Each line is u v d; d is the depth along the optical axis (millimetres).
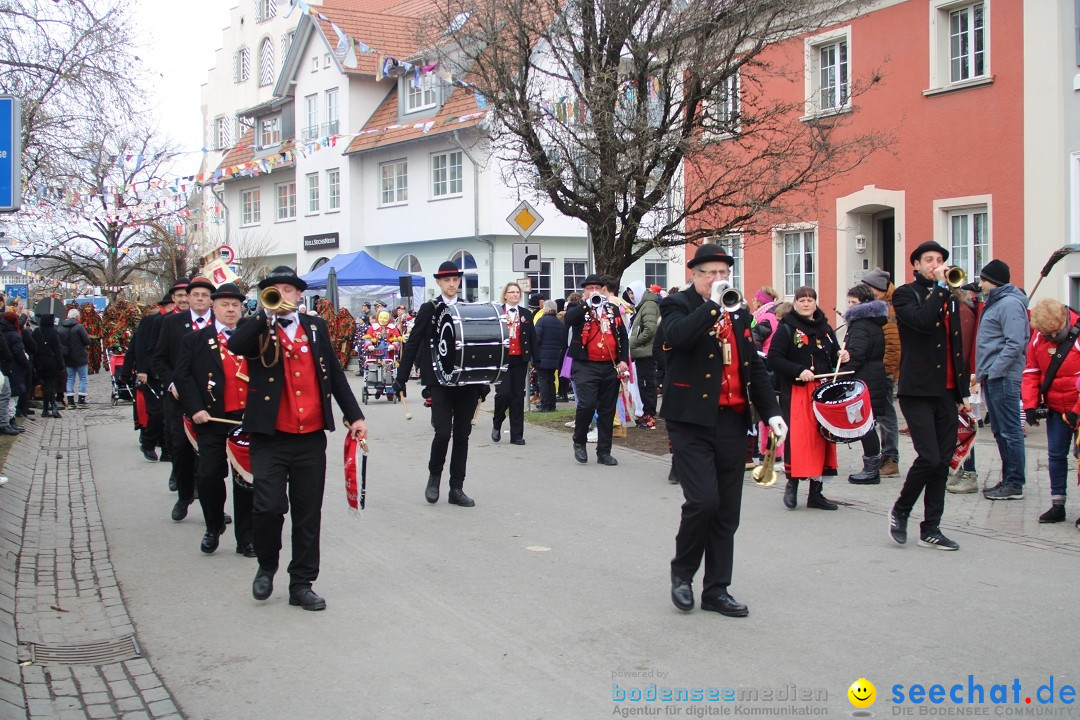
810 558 7582
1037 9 16453
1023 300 9539
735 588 6812
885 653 5500
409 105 37719
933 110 18094
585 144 13898
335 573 7383
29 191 20922
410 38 16906
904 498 7820
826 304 20141
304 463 6516
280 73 42500
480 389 9766
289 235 44250
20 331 17953
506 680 5219
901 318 7539
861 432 8969
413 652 5668
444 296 9805
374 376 20375
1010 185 16953
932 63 18000
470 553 7914
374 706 4910
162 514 9750
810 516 9094
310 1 43000
